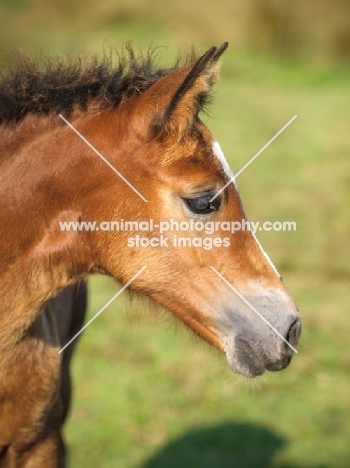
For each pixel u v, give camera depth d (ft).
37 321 9.56
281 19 50.75
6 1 50.06
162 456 14.65
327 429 15.60
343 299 21.16
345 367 17.76
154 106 8.96
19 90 9.48
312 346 18.57
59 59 9.78
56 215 9.20
